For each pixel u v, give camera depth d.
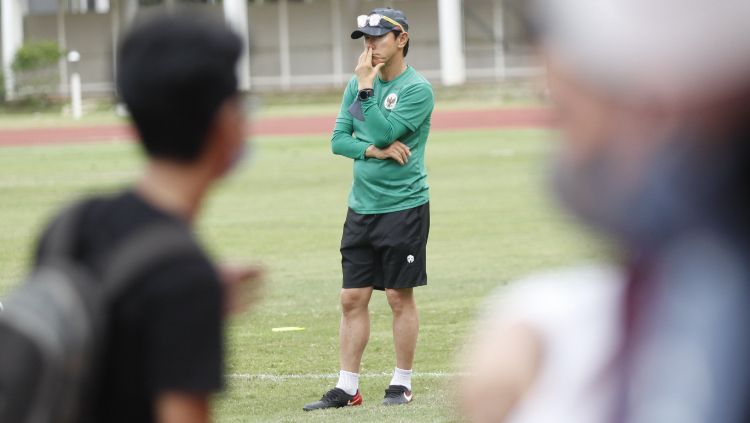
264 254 48.25
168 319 7.63
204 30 8.47
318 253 48.31
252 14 188.75
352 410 25.34
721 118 4.33
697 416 4.45
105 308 7.62
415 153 26.19
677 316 4.55
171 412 7.64
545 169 4.75
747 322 4.47
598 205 4.59
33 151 100.56
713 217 4.47
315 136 110.31
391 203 25.81
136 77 8.35
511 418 4.93
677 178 4.45
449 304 37.41
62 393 7.32
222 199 65.75
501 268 43.56
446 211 59.41
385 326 34.66
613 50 4.36
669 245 4.57
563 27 4.45
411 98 25.97
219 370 7.79
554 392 4.84
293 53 189.38
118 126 129.12
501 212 58.31
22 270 45.66
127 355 7.69
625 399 4.63
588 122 4.52
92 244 7.93
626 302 4.74
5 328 7.25
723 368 4.46
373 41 25.98
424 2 186.50
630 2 4.34
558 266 43.34
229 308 8.93
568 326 4.90
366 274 26.14
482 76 180.50
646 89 4.35
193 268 7.78
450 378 27.84
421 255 26.03
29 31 186.50
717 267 4.51
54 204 65.25
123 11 178.38
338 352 31.39
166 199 8.37
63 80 183.25
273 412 25.20
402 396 25.98
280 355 31.03
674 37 4.28
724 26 4.22
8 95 164.50
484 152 88.62
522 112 130.88
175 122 8.33
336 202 64.19
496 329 5.08
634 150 4.47
